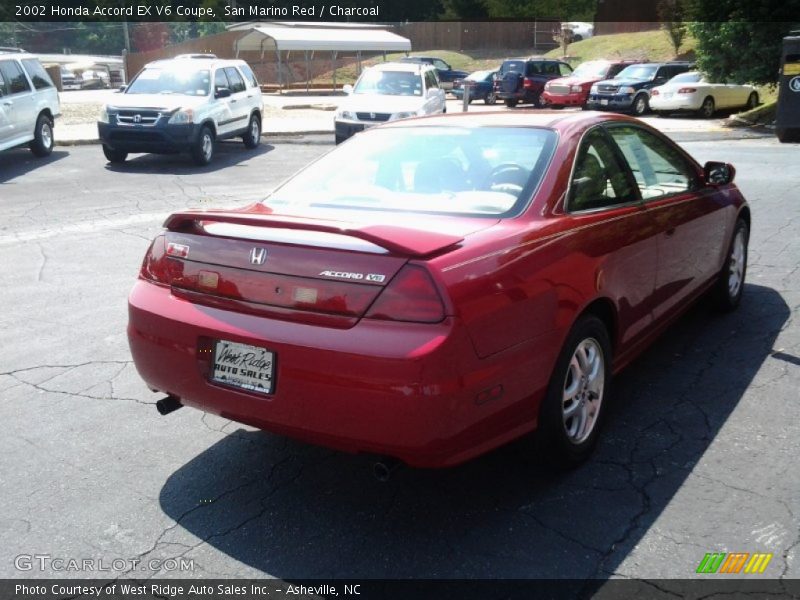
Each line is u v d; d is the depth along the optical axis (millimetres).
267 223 3209
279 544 3227
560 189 3770
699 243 5078
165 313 3463
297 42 36625
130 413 4469
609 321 4035
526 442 3580
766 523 3291
